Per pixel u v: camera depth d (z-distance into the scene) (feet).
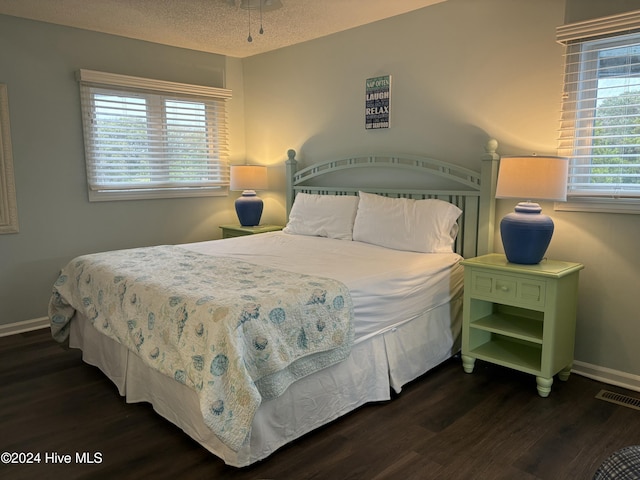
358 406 7.72
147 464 6.35
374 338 7.94
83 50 12.30
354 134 12.73
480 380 8.89
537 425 7.25
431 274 9.00
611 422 7.34
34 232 11.92
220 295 6.64
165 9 10.78
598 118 8.50
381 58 11.83
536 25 9.17
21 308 11.87
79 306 9.01
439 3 10.57
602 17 8.14
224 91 15.17
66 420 7.50
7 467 6.29
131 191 13.58
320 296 6.95
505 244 8.64
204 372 5.81
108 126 12.93
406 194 11.45
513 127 9.70
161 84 13.62
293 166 14.26
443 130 10.82
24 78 11.44
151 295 7.20
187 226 14.94
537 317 9.35
